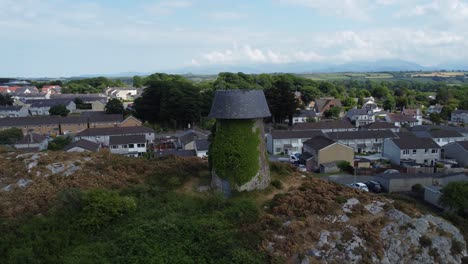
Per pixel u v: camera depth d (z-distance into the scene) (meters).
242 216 21.39
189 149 60.25
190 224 20.47
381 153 64.88
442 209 36.69
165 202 23.42
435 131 69.94
